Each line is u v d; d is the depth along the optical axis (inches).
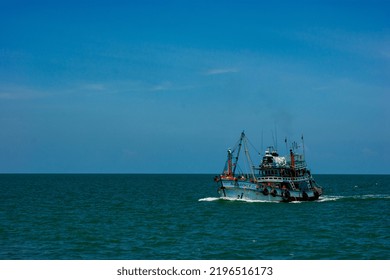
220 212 4758.9
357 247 2856.8
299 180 5757.9
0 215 4490.7
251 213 4660.4
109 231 3467.0
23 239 3097.9
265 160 5639.8
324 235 3299.7
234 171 5625.0
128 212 4867.1
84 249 2787.9
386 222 4037.9
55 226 3730.3
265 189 5477.4
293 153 5777.6
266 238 3164.4
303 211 4840.1
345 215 4542.3
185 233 3385.8
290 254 2669.8
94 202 6264.8
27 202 6131.9
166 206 5580.7
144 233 3378.4
